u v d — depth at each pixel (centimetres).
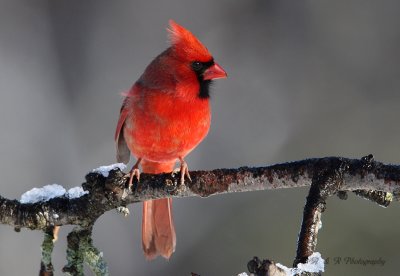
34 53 1204
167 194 517
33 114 1165
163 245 719
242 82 1212
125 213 524
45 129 1160
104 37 1238
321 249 1014
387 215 1013
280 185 486
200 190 511
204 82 648
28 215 509
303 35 1229
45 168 1135
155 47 1245
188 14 1262
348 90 1190
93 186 511
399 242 1002
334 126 1165
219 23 1258
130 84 1207
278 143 1169
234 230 1060
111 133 1175
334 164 467
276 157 1157
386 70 1196
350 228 1016
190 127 648
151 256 721
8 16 1210
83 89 1205
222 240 1060
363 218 1019
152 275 1075
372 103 1179
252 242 1048
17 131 1150
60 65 1207
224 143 1170
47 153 1145
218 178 505
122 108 691
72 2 1232
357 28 1220
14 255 1055
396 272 989
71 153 1158
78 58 1216
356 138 1147
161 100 639
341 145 1147
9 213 510
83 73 1212
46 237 511
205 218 1077
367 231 1015
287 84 1207
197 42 646
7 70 1183
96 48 1230
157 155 671
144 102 647
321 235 1018
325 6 1232
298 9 1238
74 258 512
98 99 1201
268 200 1067
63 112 1184
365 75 1198
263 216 1060
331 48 1217
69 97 1196
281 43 1231
